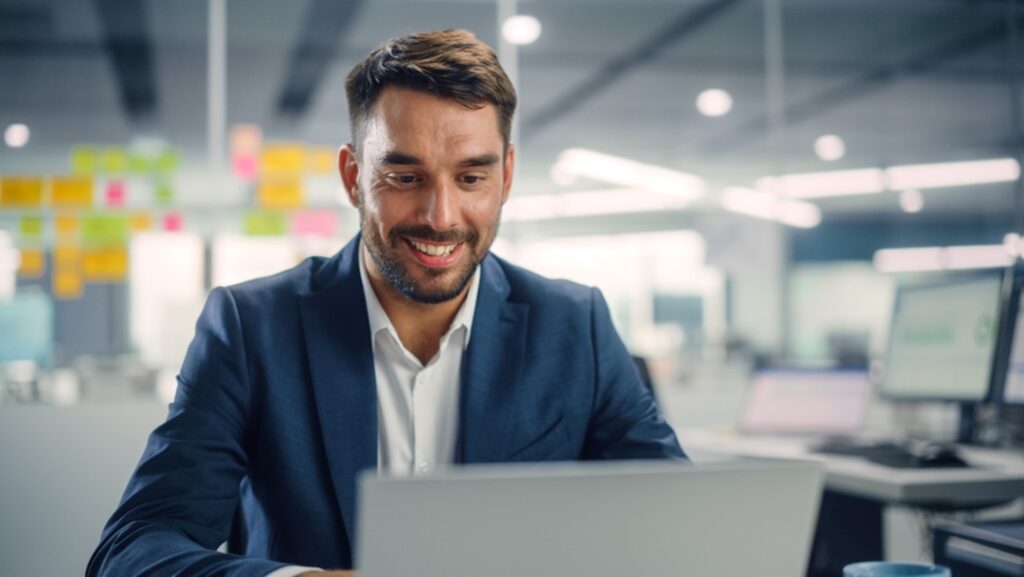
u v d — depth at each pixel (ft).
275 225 14.60
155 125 20.10
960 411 9.04
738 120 26.35
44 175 13.79
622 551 2.13
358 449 3.73
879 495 6.61
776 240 24.08
